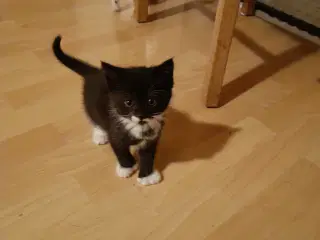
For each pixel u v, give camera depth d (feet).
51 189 2.97
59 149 3.34
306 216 2.91
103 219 2.78
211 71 3.67
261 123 3.82
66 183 3.03
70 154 3.30
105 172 3.15
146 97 2.54
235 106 4.05
